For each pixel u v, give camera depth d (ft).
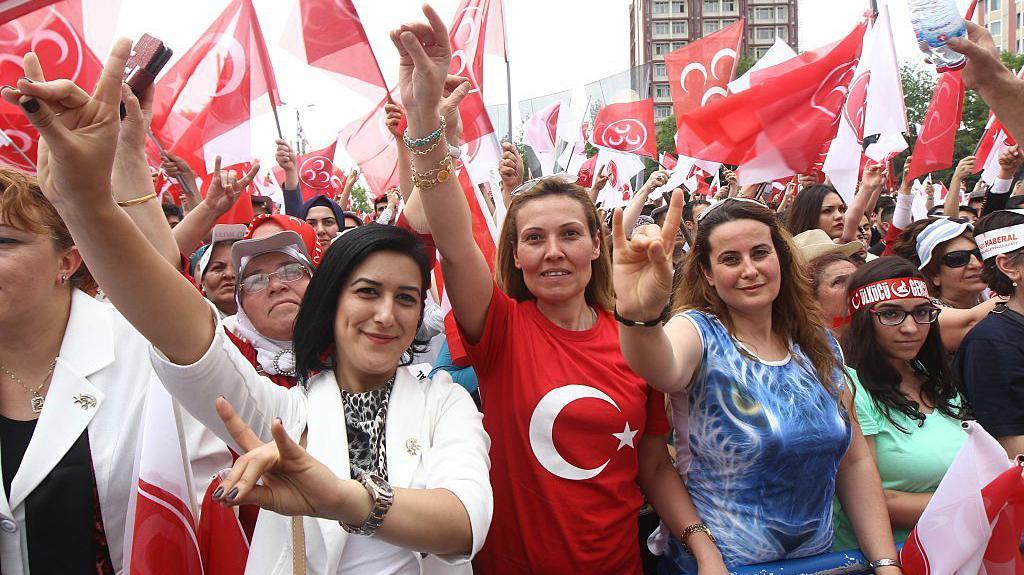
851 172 17.06
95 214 4.31
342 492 4.35
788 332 7.94
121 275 4.55
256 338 7.76
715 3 348.38
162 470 5.70
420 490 4.95
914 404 8.59
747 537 7.25
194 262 11.42
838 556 7.56
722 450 7.33
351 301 5.77
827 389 7.77
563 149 25.81
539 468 7.14
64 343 5.94
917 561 7.37
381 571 5.35
